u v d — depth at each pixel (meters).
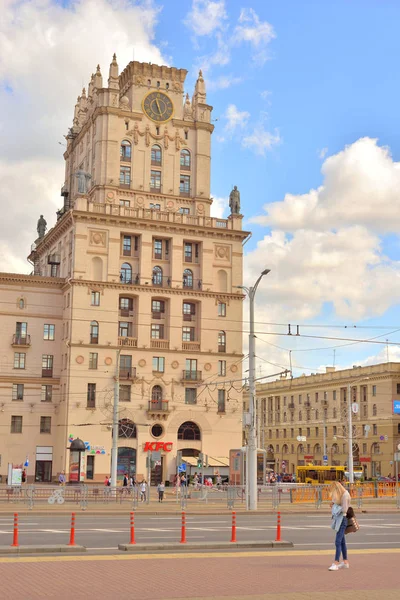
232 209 98.88
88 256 89.56
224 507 53.19
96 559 21.44
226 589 16.92
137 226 92.31
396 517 46.62
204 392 92.50
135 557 22.03
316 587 17.36
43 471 88.12
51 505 50.97
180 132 100.12
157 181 97.94
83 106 110.62
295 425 137.00
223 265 96.44
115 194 94.56
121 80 103.31
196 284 95.44
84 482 84.12
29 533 30.19
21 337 89.50
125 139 97.06
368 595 16.17
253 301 54.03
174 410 90.62
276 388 143.50
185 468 81.81
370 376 119.25
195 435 91.81
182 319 93.56
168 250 94.69
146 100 99.06
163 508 50.66
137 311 91.00
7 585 16.86
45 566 19.86
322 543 28.06
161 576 18.53
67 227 93.38
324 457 108.12
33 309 90.75
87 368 87.25
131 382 89.19
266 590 16.89
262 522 39.59
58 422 89.19
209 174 100.69
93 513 44.66
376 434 117.19
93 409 86.69
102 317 88.94
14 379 88.38
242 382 94.69
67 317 89.44
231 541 25.86
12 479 71.31
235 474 73.12
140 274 91.75
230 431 92.88
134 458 88.25
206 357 93.38
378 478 99.00
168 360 91.50
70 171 110.19
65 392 87.12
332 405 128.00
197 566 20.39
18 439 87.44
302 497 56.97
